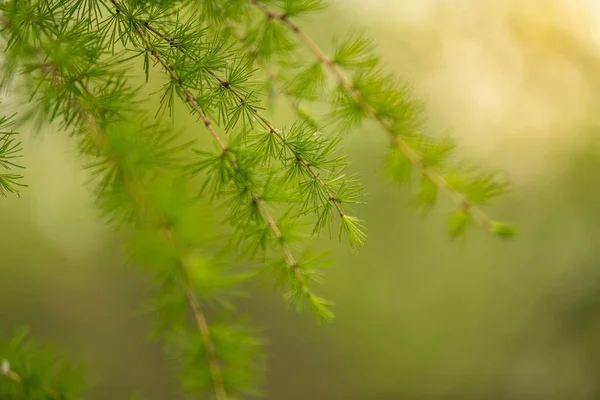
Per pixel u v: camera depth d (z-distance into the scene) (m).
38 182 4.74
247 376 1.09
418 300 5.08
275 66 0.95
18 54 0.73
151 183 0.94
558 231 4.59
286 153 0.77
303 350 5.46
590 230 4.46
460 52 4.76
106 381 5.29
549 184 4.62
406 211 4.61
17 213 5.07
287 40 0.89
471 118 4.62
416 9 4.60
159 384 5.40
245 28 0.89
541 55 4.75
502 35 4.82
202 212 1.00
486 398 5.01
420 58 4.64
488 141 4.61
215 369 1.06
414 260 4.96
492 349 4.95
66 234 5.24
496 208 4.66
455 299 5.01
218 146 0.78
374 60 0.92
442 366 5.12
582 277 4.50
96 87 0.75
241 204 0.79
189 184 0.99
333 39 0.94
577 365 4.59
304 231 0.89
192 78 0.73
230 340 1.06
